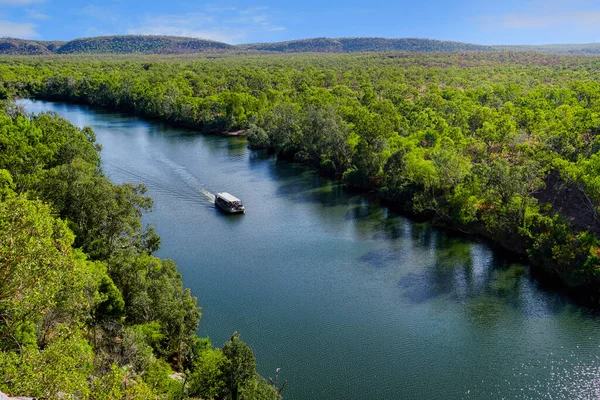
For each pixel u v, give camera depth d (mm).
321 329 61719
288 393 50312
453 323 63875
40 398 26562
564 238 75375
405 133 143250
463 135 126250
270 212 106562
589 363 55531
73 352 32125
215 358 44344
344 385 51750
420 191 105312
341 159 137625
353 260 82562
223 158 151375
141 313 52531
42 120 105812
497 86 191250
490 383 52406
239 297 69188
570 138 101875
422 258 83438
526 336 61094
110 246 61906
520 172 87375
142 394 31547
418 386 51875
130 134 181375
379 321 63938
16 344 33500
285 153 155500
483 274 77688
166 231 94125
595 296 69625
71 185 63594
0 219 30797
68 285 36250
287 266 79750
